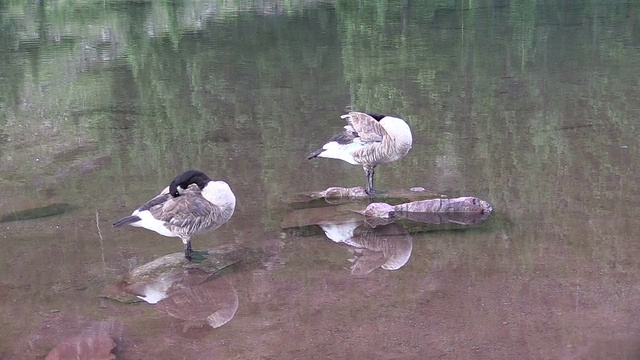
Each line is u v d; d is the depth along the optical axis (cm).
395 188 752
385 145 716
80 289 635
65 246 678
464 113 946
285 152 843
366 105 994
